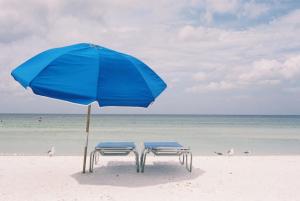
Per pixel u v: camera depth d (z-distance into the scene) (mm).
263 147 14617
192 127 40094
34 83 4703
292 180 6039
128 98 5027
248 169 7090
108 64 5223
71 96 4695
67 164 7297
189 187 5387
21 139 18609
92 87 4781
